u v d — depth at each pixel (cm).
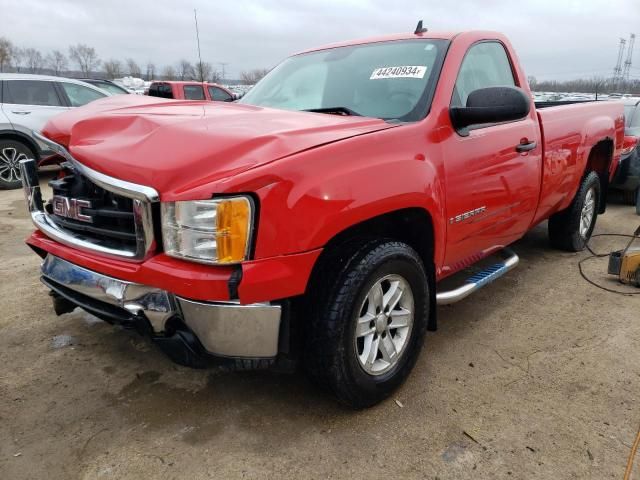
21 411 250
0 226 583
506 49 356
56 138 250
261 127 226
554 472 214
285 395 264
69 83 912
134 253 211
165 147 207
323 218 204
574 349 313
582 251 505
